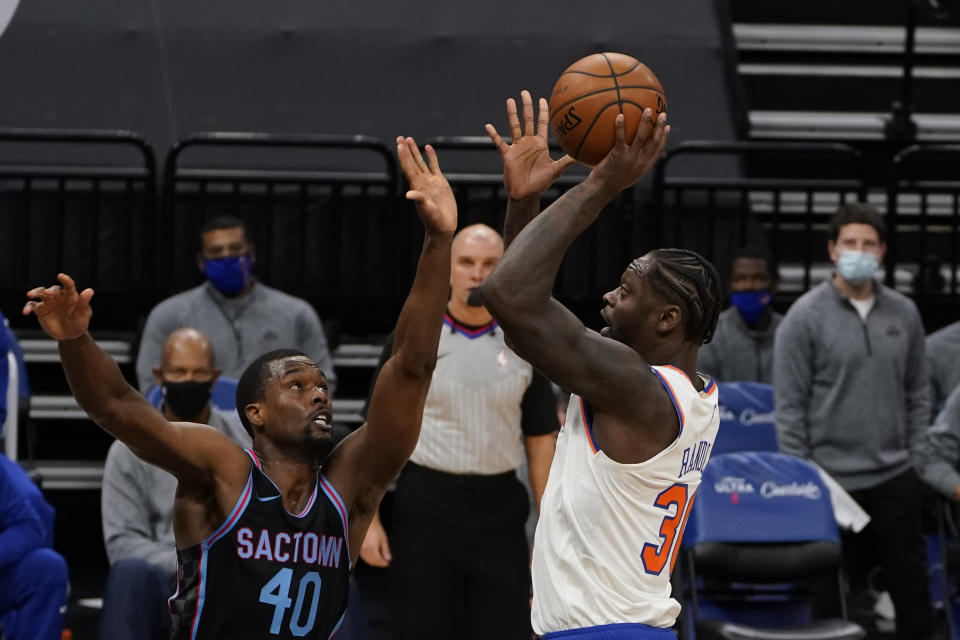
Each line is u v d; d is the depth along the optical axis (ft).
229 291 51.88
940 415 45.60
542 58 69.26
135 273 63.26
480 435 38.24
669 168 67.26
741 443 46.93
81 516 59.57
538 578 23.76
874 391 46.26
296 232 63.41
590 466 22.85
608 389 22.11
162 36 68.18
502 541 38.58
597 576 22.99
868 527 47.39
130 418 22.49
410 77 68.39
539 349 21.85
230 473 23.13
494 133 24.07
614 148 21.79
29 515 37.83
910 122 70.13
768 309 52.65
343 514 23.86
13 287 61.77
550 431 39.52
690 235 64.69
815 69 75.10
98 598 52.80
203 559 23.00
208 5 69.36
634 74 23.58
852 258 45.91
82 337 22.22
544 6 70.59
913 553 46.21
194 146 65.62
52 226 62.64
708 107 68.69
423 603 37.91
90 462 58.39
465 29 69.67
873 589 56.03
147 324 52.16
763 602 43.14
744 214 61.67
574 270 63.93
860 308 46.85
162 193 61.46
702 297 23.29
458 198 62.34
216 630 22.99
